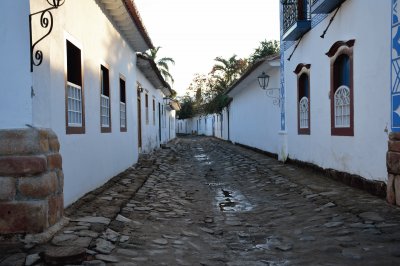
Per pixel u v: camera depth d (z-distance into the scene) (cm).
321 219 611
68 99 638
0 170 436
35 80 460
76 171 663
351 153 827
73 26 660
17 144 439
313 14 1041
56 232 466
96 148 802
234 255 484
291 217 661
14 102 450
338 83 907
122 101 1144
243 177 1193
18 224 434
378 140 702
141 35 1146
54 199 474
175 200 820
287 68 1323
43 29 489
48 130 479
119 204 675
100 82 849
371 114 728
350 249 462
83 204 650
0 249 407
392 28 638
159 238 528
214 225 648
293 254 476
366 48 742
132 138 1268
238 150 2194
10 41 452
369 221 553
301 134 1183
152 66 1523
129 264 405
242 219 691
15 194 436
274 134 1575
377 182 705
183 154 2134
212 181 1154
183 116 6644
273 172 1164
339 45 860
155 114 2205
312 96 1074
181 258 455
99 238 468
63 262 379
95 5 818
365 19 743
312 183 898
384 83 673
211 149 2533
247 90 2248
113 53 988
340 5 866
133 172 1124
